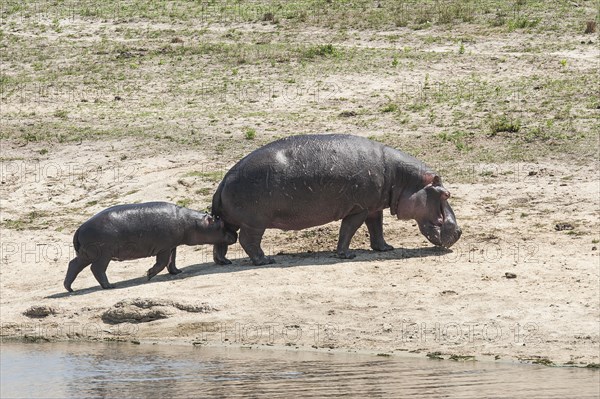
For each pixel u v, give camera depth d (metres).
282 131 91.81
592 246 63.22
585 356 47.09
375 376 44.69
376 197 63.12
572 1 132.50
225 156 86.56
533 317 52.16
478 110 93.94
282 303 56.28
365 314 54.16
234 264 64.50
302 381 44.28
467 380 43.59
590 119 88.56
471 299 55.09
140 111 100.81
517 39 118.75
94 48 124.56
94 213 78.81
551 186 75.00
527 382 43.03
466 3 133.88
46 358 50.69
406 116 93.81
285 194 61.41
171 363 48.62
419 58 112.62
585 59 109.44
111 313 57.16
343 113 95.69
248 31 129.38
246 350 50.66
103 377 46.50
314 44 121.44
